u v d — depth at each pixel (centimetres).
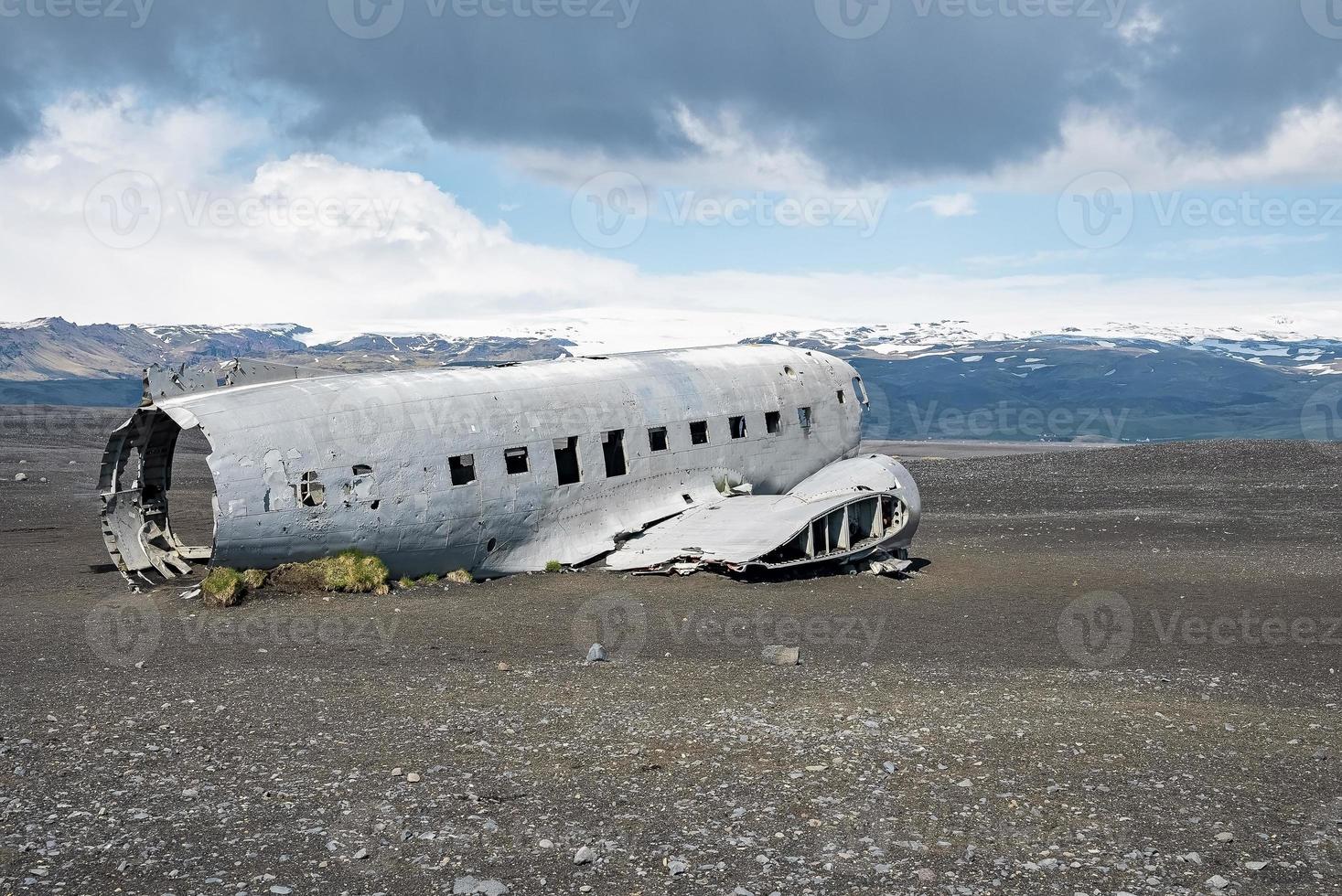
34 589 2034
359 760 963
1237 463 5028
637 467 2434
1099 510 3778
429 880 709
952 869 744
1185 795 903
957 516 3650
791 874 732
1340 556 2741
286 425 1959
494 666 1406
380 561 2027
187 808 830
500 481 2181
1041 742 1057
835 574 2305
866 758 990
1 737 1005
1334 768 989
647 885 710
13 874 696
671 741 1040
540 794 881
